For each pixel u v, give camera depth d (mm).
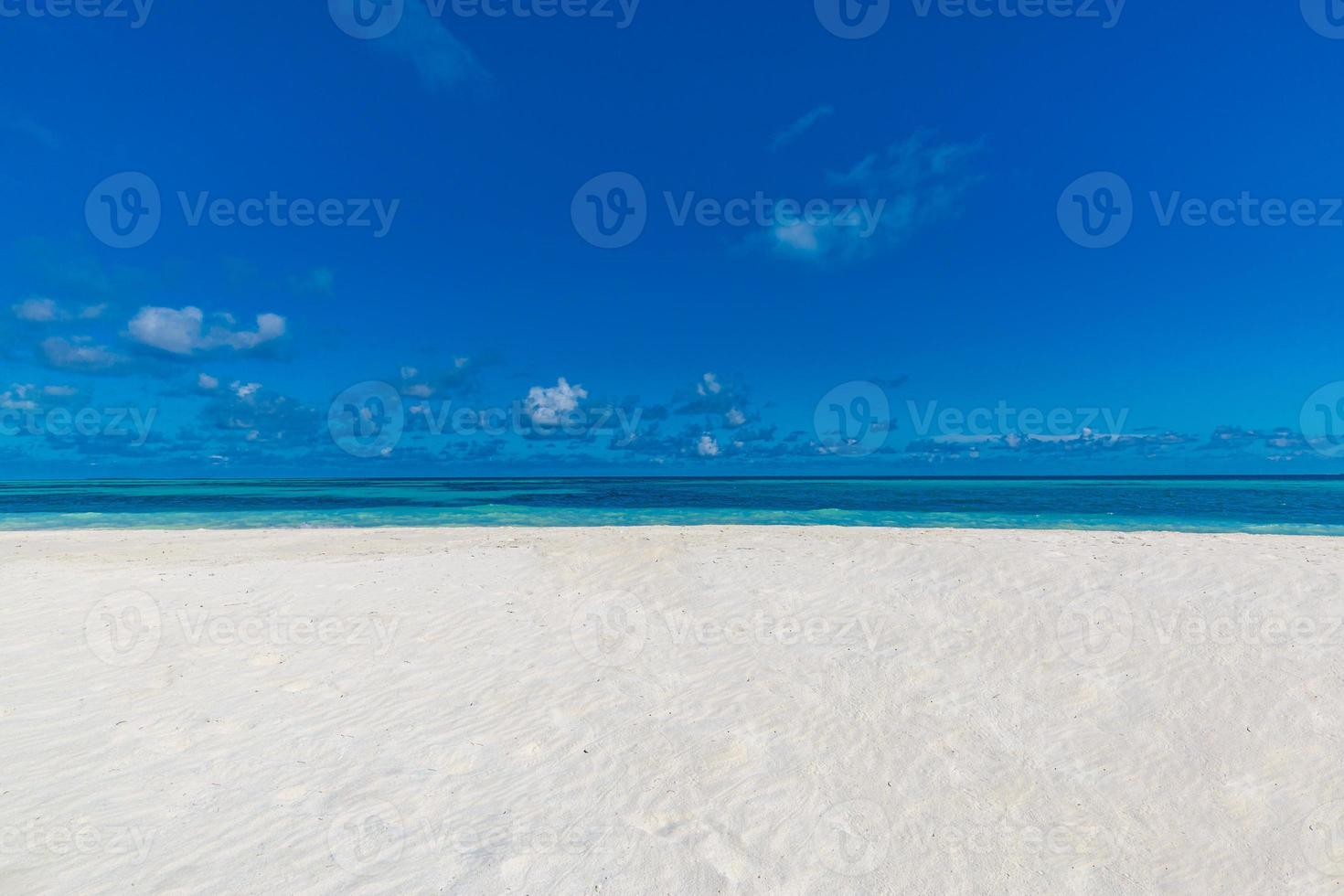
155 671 6953
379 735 5766
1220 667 6391
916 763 5242
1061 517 23422
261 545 15172
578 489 52969
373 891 3932
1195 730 5477
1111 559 10320
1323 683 5969
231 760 5328
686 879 4082
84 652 7414
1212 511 25500
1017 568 9953
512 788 5020
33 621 8367
